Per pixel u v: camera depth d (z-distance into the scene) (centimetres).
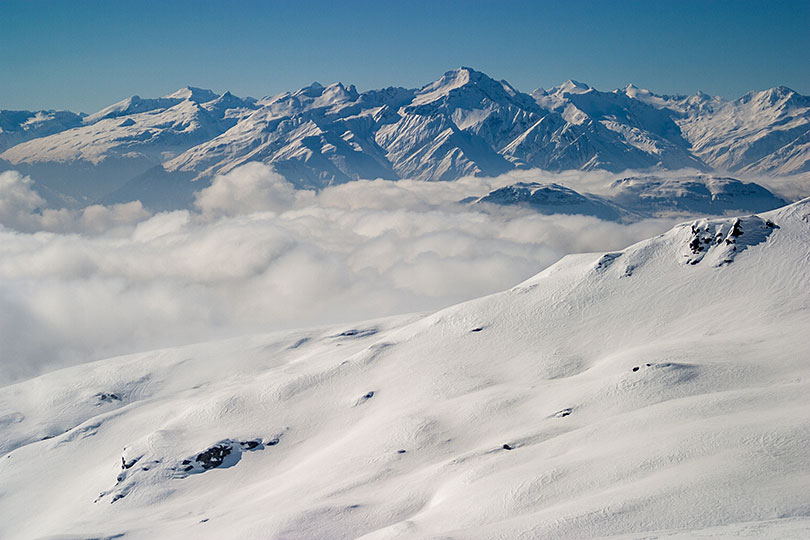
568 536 5044
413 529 6619
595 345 13475
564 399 10369
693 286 14275
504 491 6769
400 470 9562
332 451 11431
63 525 11762
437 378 13675
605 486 6141
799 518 4409
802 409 6812
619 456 6756
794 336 10806
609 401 9619
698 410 7712
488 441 9788
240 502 10425
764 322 12044
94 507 12094
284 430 13412
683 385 9444
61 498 13462
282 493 10000
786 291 12925
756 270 13900
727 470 5525
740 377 9381
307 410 14088
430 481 8456
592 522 5159
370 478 9444
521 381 12738
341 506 8175
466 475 7912
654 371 9931
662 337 12888
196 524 9550
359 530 7519
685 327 12938
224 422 14138
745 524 4366
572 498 6125
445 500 7438
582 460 6994
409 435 10719
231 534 8300
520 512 6203
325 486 9725
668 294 14362
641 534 4547
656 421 7750
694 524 4716
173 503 11544
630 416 8219
